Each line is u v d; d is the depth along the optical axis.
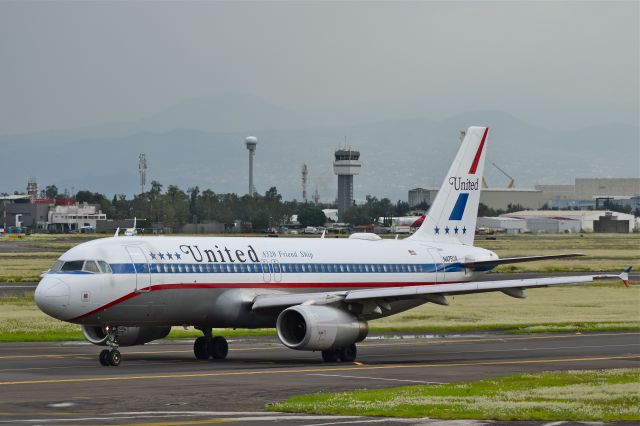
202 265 90.94
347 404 59.00
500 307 159.75
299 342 89.69
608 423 53.34
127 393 64.31
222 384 69.69
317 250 102.56
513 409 57.38
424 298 94.38
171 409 57.34
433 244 114.81
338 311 90.06
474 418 54.62
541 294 184.88
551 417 54.94
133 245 87.56
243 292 93.75
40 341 109.62
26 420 52.91
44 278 84.00
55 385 68.44
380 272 107.12
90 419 53.38
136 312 86.50
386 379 74.00
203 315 91.56
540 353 99.12
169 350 101.44
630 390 66.38
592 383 71.00
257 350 102.81
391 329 127.56
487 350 102.56
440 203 116.81
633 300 172.12
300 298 90.56
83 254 84.75
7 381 70.88
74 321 83.94
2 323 125.19
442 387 67.81
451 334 122.12
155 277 87.06
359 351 102.00
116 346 86.19
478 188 119.62
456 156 117.88
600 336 118.75
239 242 96.50
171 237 92.75
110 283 84.12
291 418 54.28
